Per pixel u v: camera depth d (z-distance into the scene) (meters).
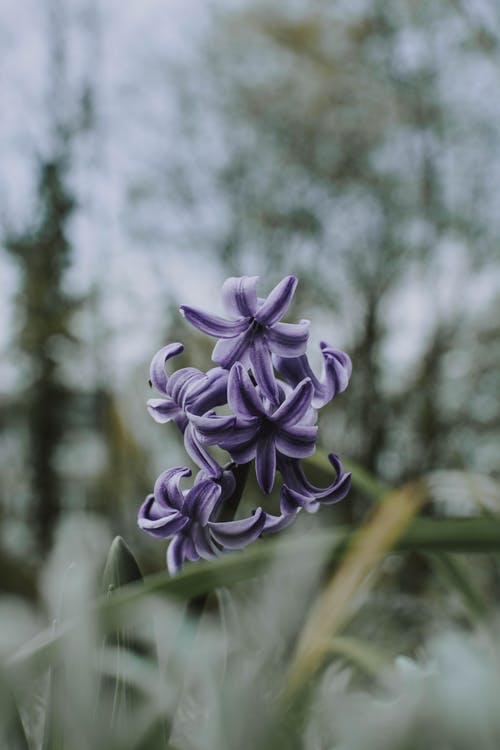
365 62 16.83
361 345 12.82
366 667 1.00
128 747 0.67
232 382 1.02
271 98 17.22
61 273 11.27
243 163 16.97
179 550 1.05
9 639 0.54
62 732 0.81
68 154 12.20
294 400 1.02
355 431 10.35
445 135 16.23
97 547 0.88
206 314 1.07
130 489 5.79
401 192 16.56
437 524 0.76
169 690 0.70
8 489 9.89
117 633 0.84
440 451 10.86
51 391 10.39
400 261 15.38
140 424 5.82
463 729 0.51
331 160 17.00
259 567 0.72
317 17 16.78
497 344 12.80
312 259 16.44
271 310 1.07
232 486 1.06
